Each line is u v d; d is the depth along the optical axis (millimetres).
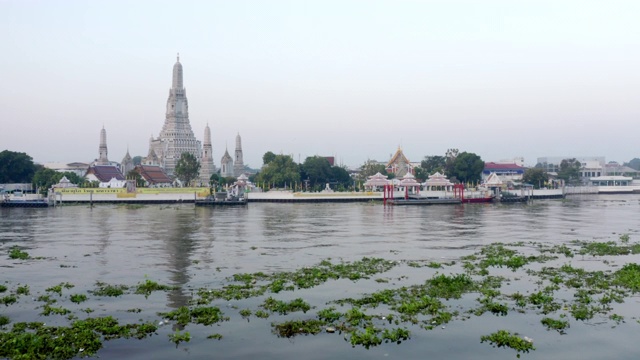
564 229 73188
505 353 23750
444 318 28234
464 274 38625
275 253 50906
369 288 35312
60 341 24250
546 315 29031
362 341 24891
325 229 74062
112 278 38938
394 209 122312
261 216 100188
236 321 28047
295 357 23234
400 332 25781
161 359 22891
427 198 149625
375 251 52000
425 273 40312
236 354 23531
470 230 71938
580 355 23484
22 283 37312
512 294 33312
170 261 46312
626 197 195750
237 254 50312
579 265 43406
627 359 23047
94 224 82750
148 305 31203
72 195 149375
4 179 186625
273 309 30016
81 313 29562
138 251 52344
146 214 106562
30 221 89250
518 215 101000
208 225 80688
